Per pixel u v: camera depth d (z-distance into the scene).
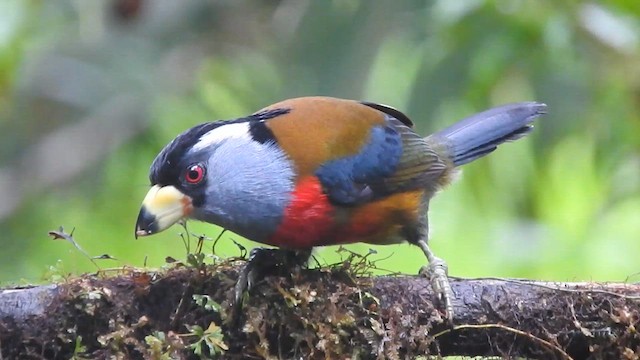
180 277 7.61
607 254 13.19
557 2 11.29
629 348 7.50
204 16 13.23
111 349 7.40
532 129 10.06
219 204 8.16
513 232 13.03
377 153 8.59
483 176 12.95
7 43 12.65
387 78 12.18
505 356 7.61
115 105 13.41
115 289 7.55
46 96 13.45
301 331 7.50
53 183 13.55
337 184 8.31
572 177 13.23
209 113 13.18
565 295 7.55
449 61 11.43
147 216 8.06
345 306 7.53
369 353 7.47
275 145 8.25
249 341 7.50
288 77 12.17
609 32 11.42
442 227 12.87
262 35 13.20
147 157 13.48
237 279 7.61
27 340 7.46
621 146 12.27
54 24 13.12
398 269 12.25
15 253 13.09
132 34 13.27
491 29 11.31
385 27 11.76
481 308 7.55
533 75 11.64
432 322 7.55
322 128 8.45
